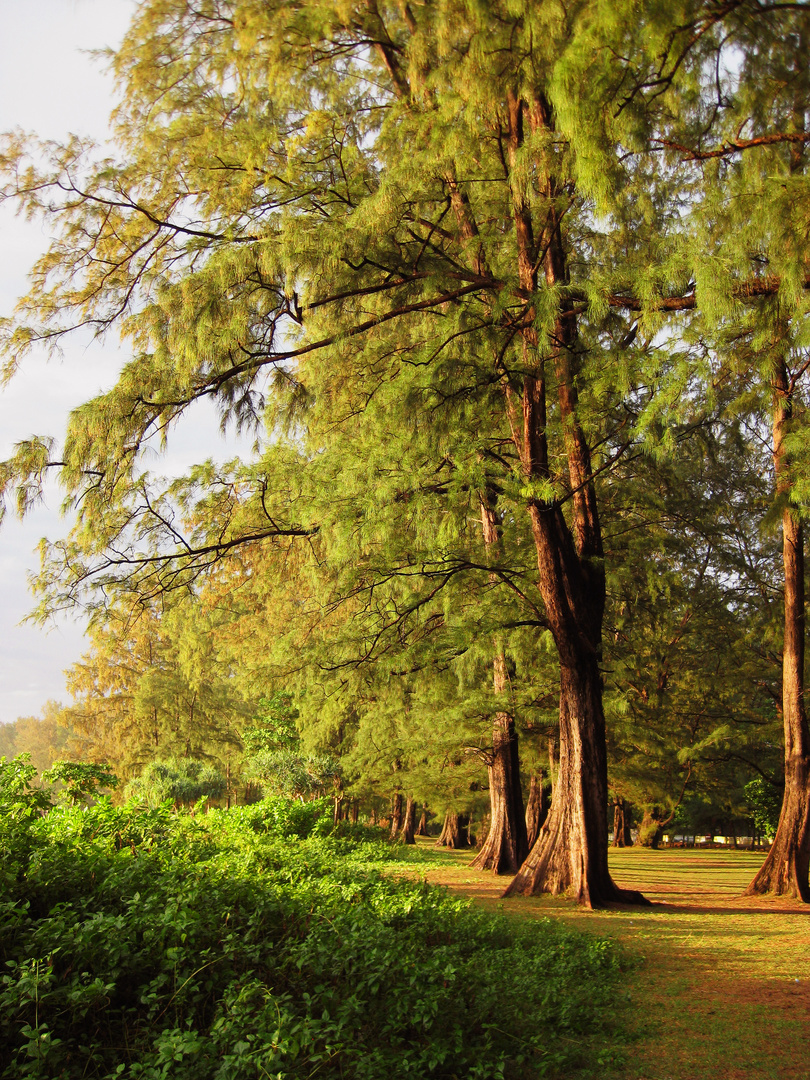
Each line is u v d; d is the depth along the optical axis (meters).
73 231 9.67
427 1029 4.59
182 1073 3.59
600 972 6.98
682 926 10.42
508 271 11.98
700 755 24.64
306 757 25.52
